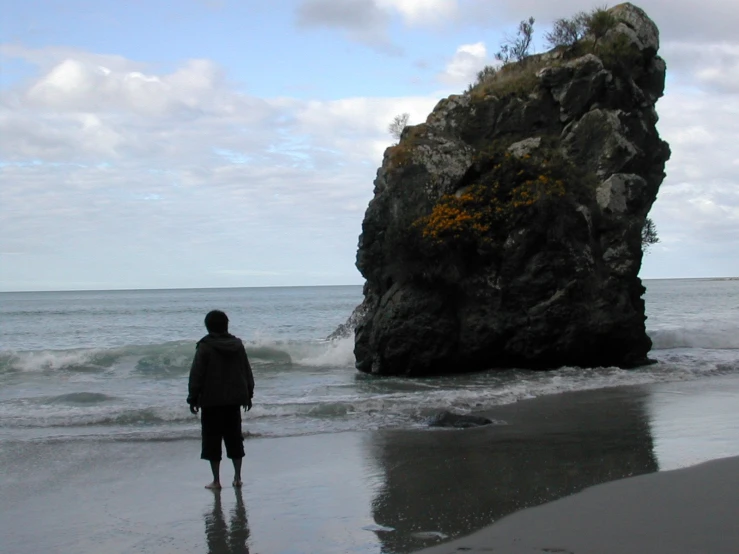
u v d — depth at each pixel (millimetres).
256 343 23297
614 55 20719
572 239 18156
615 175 19016
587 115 19906
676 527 5867
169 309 74750
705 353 22109
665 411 11828
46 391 16688
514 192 18453
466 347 18328
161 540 6227
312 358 21859
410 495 7270
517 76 21688
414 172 19141
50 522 6770
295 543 6016
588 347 18328
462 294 18516
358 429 10883
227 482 8078
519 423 11070
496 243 18219
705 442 9234
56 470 8688
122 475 8453
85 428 11297
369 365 19312
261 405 12477
